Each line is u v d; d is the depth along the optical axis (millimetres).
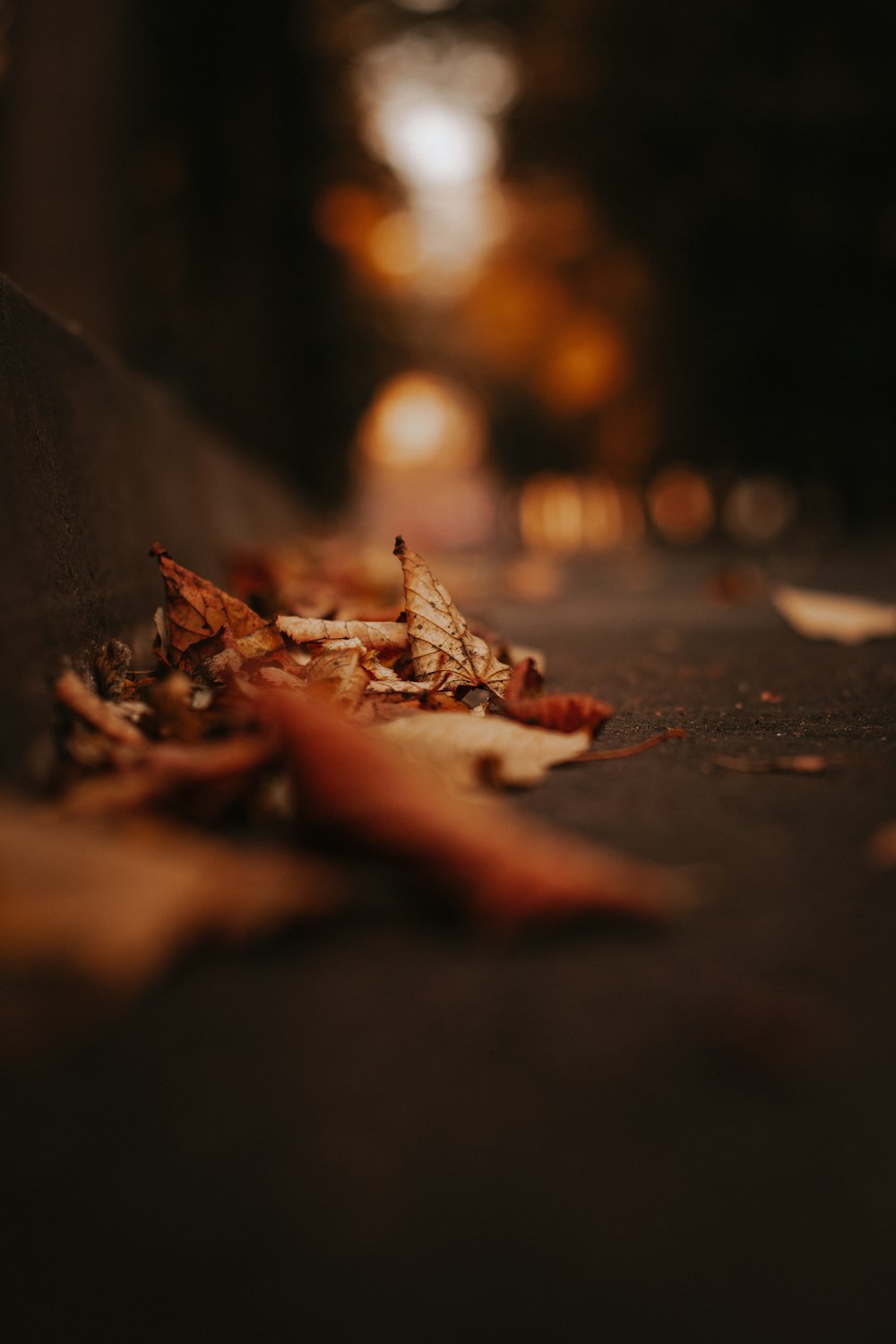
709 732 840
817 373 5523
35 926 477
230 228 3824
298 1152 401
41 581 716
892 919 551
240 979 516
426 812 550
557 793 693
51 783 636
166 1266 350
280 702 582
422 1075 445
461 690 774
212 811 606
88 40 2414
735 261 5617
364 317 7113
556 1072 448
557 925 538
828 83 5059
